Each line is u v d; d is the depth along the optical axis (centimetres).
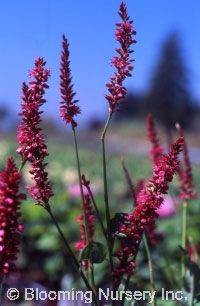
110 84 38
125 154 407
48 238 99
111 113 38
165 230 89
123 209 127
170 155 37
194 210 91
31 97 37
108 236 38
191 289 46
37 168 37
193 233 88
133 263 38
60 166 210
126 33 38
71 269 96
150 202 37
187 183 59
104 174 38
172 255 82
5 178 32
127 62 38
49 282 97
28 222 102
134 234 38
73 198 109
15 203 32
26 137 37
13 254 33
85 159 310
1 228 32
